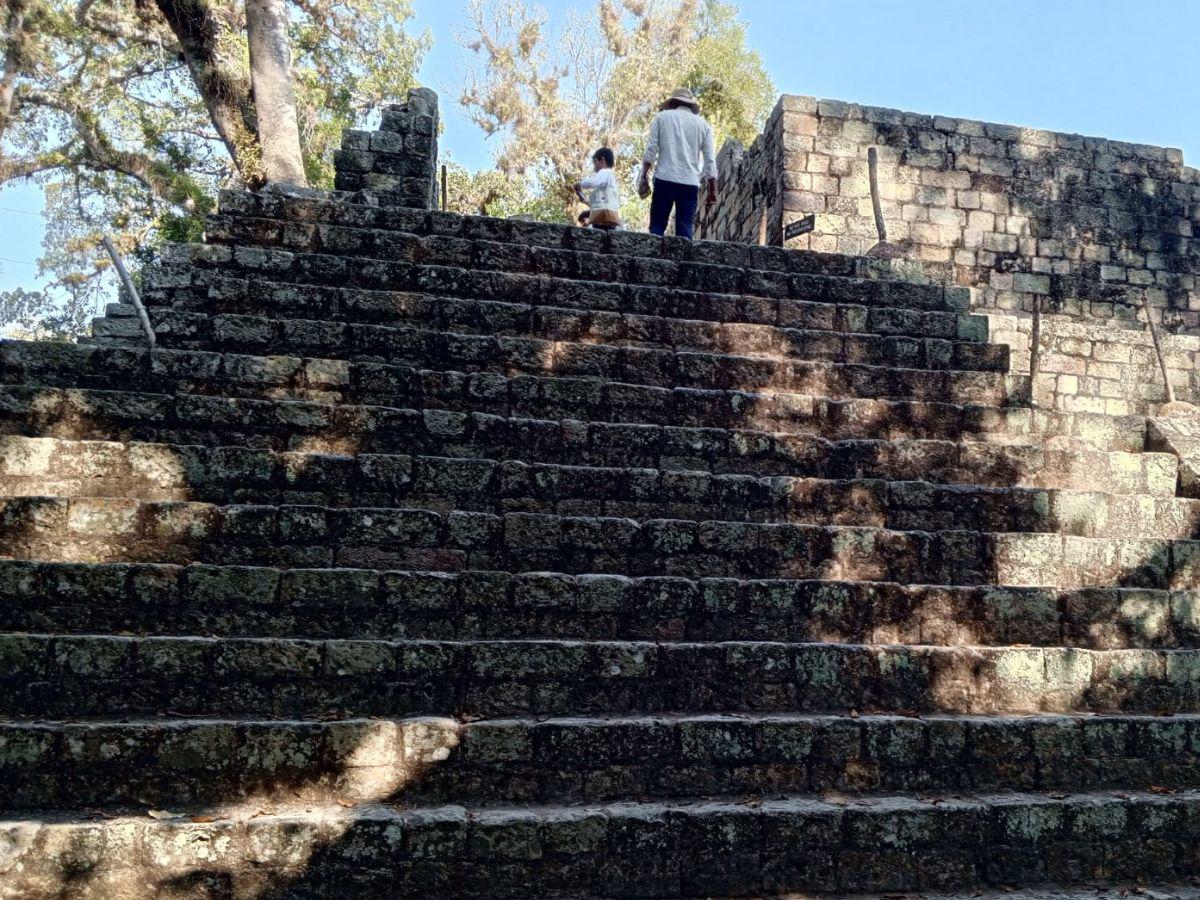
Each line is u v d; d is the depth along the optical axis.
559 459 6.05
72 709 4.11
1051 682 4.99
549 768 4.16
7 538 4.70
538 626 4.80
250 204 7.59
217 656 4.24
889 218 12.09
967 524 5.96
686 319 7.46
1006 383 7.36
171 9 14.80
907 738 4.48
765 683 4.70
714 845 3.96
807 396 6.82
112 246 6.42
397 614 4.68
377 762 4.01
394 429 5.92
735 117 30.11
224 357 6.08
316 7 21.38
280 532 4.98
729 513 5.83
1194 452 6.73
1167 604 5.46
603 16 28.33
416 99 10.23
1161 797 4.48
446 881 3.72
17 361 5.86
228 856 3.58
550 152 27.55
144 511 4.85
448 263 7.53
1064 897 4.09
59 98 19.59
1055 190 12.70
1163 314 12.81
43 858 3.46
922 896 4.04
